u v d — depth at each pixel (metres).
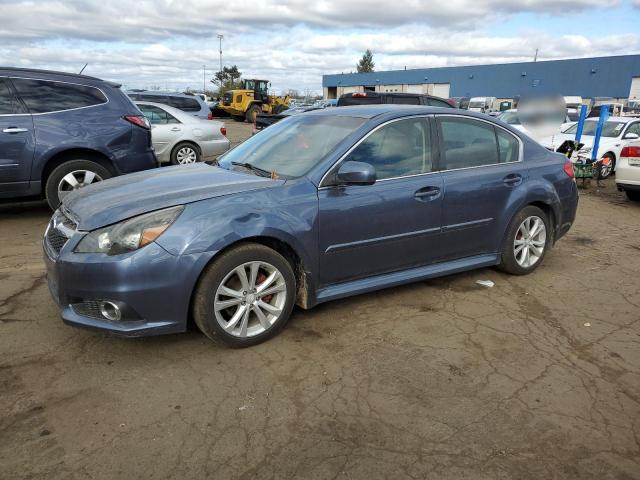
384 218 3.97
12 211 7.33
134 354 3.42
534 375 3.30
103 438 2.62
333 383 3.15
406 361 3.42
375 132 4.04
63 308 3.27
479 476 2.42
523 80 51.41
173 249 3.13
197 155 11.04
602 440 2.69
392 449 2.59
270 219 3.44
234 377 3.19
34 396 2.94
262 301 3.54
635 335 3.90
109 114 6.70
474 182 4.49
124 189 3.68
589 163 11.12
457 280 4.95
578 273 5.29
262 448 2.58
